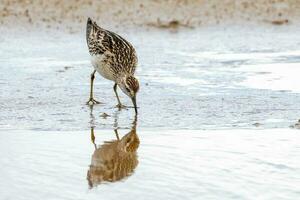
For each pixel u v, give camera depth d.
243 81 16.61
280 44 21.42
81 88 16.20
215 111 13.82
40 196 9.28
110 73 15.05
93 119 13.38
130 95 14.24
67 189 9.56
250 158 10.77
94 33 15.60
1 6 24.67
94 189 9.55
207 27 23.75
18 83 16.45
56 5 25.08
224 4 25.95
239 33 23.03
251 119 13.19
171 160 10.74
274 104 14.33
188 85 16.25
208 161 10.65
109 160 10.77
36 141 11.81
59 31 22.58
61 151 11.25
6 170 10.27
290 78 16.88
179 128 12.62
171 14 24.83
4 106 14.32
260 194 9.30
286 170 10.21
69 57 19.45
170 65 18.56
